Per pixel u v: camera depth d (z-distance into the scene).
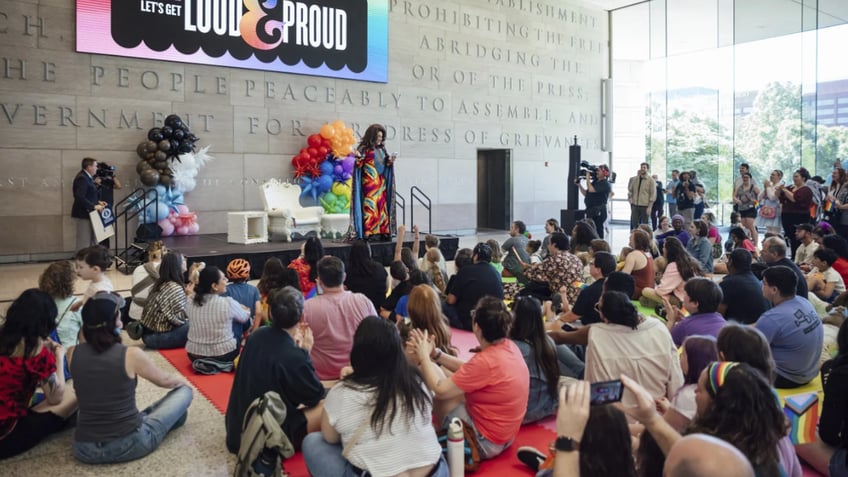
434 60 16.55
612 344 4.06
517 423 3.92
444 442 3.72
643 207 16.66
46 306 3.96
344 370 4.21
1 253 11.30
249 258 10.04
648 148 21.23
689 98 20.31
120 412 3.88
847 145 17.59
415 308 4.52
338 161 14.11
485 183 19.03
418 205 16.42
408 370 3.13
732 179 19.59
